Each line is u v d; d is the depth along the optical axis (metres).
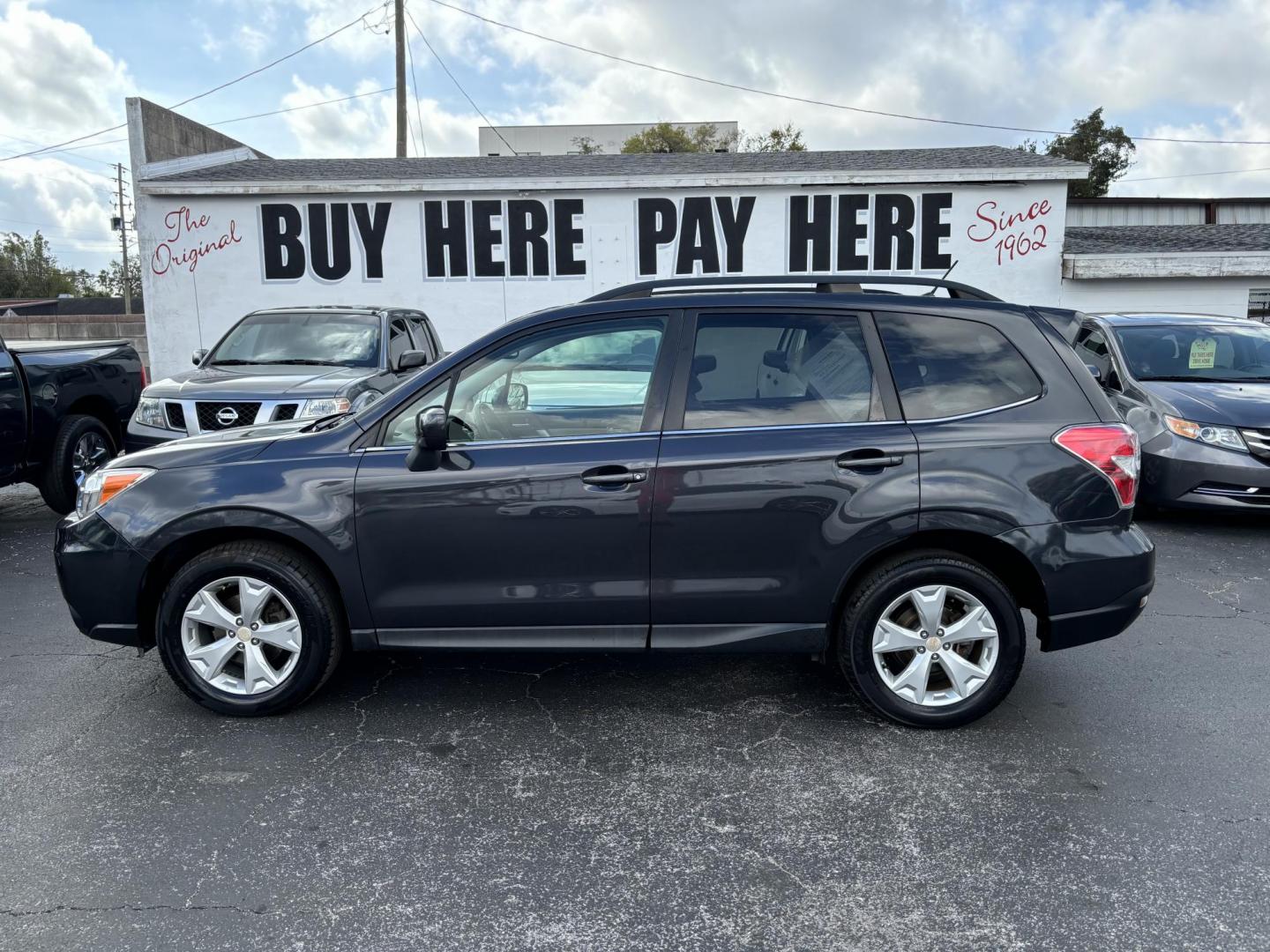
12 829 3.16
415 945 2.58
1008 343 3.85
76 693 4.29
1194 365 8.17
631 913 2.72
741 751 3.73
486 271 15.72
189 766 3.60
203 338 15.85
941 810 3.28
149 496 3.87
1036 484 3.69
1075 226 24.03
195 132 17.45
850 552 3.71
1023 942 2.58
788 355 3.84
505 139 42.00
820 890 2.83
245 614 3.89
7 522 8.11
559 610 3.82
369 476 3.79
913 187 15.44
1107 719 4.00
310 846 3.07
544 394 3.86
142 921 2.67
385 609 3.85
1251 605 5.61
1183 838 3.09
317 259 15.69
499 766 3.61
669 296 3.93
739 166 16.36
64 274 92.69
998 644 3.78
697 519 3.72
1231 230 20.03
